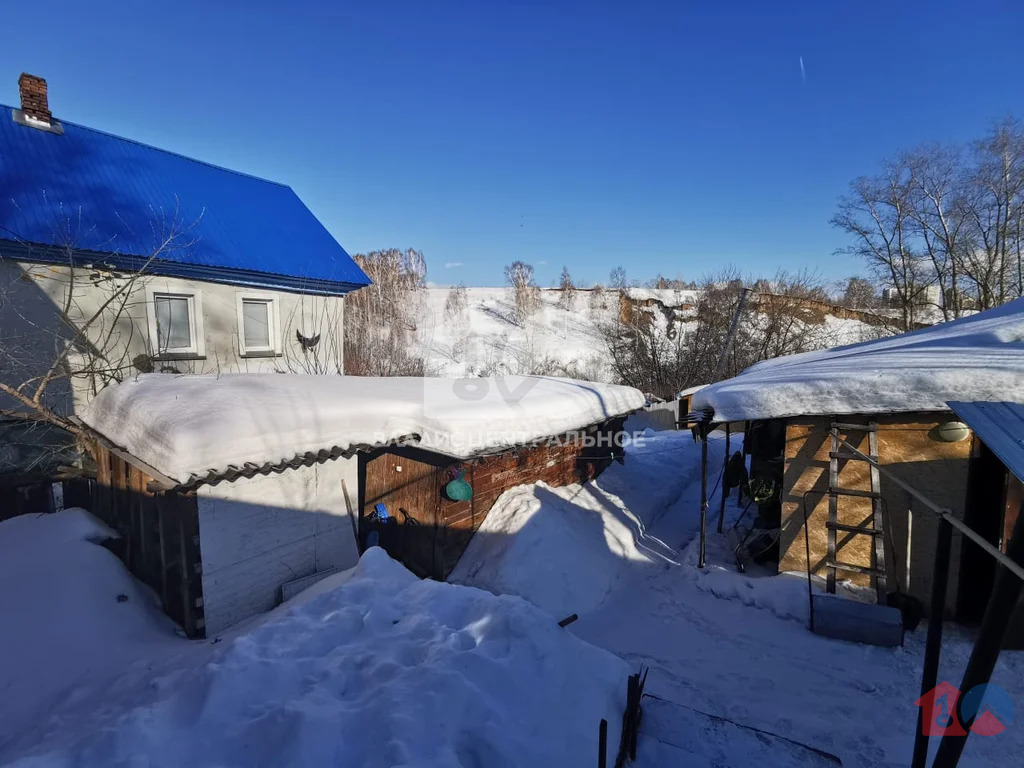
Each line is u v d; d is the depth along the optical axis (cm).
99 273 792
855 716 361
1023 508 161
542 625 306
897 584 486
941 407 441
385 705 236
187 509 424
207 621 437
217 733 224
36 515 534
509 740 232
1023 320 591
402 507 585
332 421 507
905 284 2142
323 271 1137
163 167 1079
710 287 2203
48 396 726
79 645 390
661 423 1537
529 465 659
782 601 497
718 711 368
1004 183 1912
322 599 335
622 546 641
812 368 627
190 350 946
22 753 254
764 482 671
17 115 904
